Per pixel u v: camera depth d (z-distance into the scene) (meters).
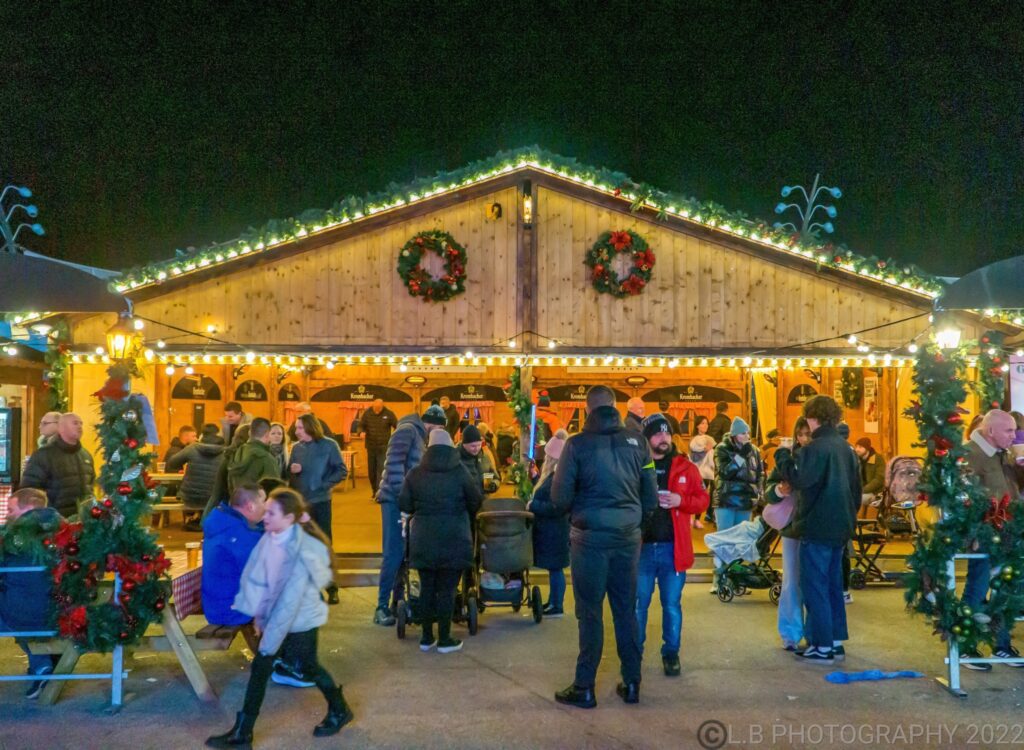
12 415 11.96
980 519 6.38
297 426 8.95
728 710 5.78
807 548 6.88
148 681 6.45
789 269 11.48
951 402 6.58
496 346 11.32
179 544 11.55
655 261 11.47
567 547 8.45
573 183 11.41
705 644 7.45
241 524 6.49
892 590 9.70
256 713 5.17
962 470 6.51
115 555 5.83
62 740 5.29
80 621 5.69
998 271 7.18
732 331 11.41
